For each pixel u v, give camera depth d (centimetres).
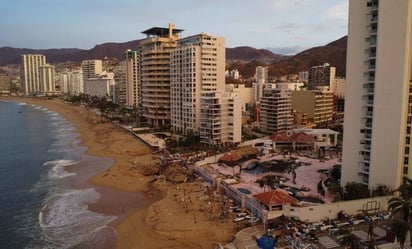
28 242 6631
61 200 8806
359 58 7538
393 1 6819
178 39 18762
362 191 7100
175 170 10650
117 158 13175
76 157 13612
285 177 9531
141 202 8588
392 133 7100
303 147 13138
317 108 19438
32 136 18762
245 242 5853
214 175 9475
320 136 13938
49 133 19738
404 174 7219
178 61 16825
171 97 17762
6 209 8306
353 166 7862
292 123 16950
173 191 8969
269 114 16488
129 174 10838
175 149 13375
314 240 5675
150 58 19012
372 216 6512
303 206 6575
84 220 7538
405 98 7019
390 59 6975
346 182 7956
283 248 5500
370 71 7375
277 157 11950
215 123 13712
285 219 6450
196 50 15788
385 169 7244
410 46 6931
